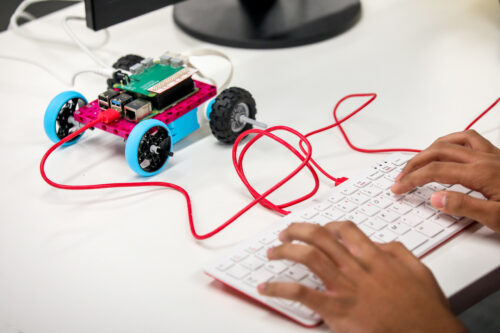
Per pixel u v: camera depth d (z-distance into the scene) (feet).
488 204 3.45
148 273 3.42
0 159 4.03
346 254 3.20
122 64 4.35
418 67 4.64
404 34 4.98
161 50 4.86
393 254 3.28
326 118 4.27
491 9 5.22
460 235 3.49
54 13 5.39
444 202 3.48
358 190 3.67
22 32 5.13
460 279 3.32
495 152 3.70
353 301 3.12
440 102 4.33
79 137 4.17
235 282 3.28
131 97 3.98
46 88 4.57
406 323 3.08
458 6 5.28
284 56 4.81
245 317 3.24
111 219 3.67
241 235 3.58
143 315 3.26
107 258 3.49
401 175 3.68
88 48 4.92
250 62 4.75
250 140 3.96
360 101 4.39
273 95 4.46
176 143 4.15
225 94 4.04
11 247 3.54
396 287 3.14
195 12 5.14
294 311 3.19
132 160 3.80
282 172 3.92
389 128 4.17
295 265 3.32
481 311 5.01
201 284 3.37
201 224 3.63
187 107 4.06
